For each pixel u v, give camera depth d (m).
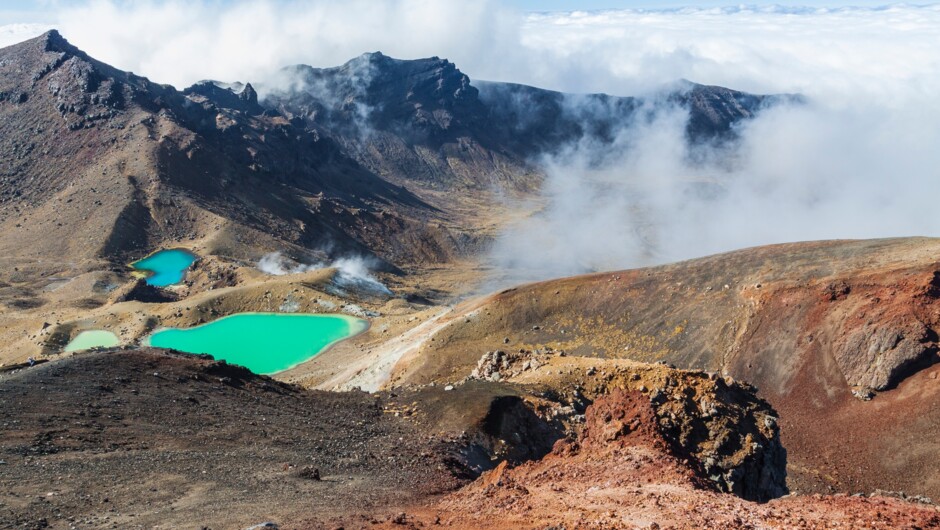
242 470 39.03
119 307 168.38
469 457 51.03
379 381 111.31
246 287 177.75
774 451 45.03
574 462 33.03
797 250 114.81
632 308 118.81
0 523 27.38
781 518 22.45
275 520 27.97
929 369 85.19
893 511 22.36
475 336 120.50
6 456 37.06
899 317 90.00
